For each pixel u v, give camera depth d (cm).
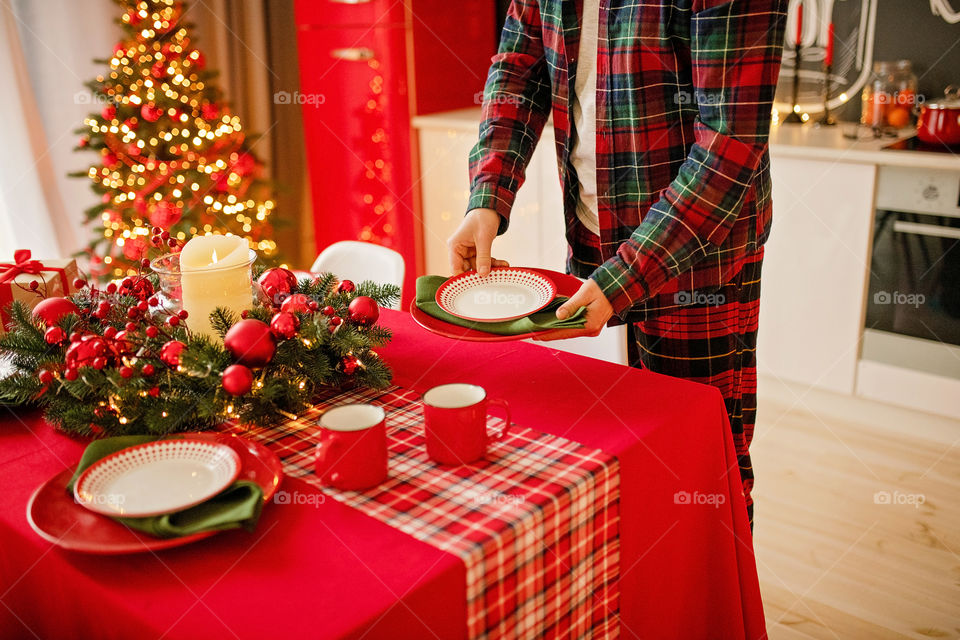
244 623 71
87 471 89
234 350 104
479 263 135
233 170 302
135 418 101
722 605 121
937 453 237
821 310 256
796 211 252
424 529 84
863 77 268
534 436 102
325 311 117
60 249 319
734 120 118
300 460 99
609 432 103
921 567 187
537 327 112
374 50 312
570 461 96
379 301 129
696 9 120
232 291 117
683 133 137
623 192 143
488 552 81
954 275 230
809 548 195
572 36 141
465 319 117
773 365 272
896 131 251
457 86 331
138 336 108
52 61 306
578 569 94
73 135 315
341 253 193
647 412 108
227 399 102
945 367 239
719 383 148
